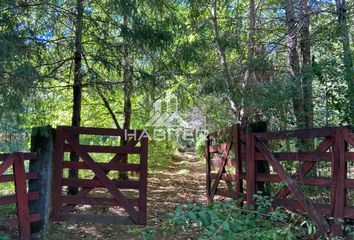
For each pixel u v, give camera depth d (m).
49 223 6.03
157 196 9.52
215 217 2.92
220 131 7.87
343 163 4.48
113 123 12.48
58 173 6.41
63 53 7.52
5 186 9.76
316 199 5.30
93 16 7.46
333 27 7.04
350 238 4.34
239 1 10.72
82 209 7.57
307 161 5.14
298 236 4.52
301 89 6.29
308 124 6.21
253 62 8.20
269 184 6.18
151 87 8.06
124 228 6.19
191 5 8.91
